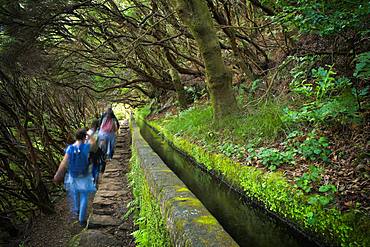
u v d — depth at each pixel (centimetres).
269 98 655
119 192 632
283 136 514
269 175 412
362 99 432
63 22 917
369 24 420
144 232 379
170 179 360
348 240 275
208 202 505
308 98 568
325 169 375
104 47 1133
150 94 1958
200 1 664
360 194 303
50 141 1028
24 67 762
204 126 757
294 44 759
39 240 595
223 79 682
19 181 759
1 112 757
